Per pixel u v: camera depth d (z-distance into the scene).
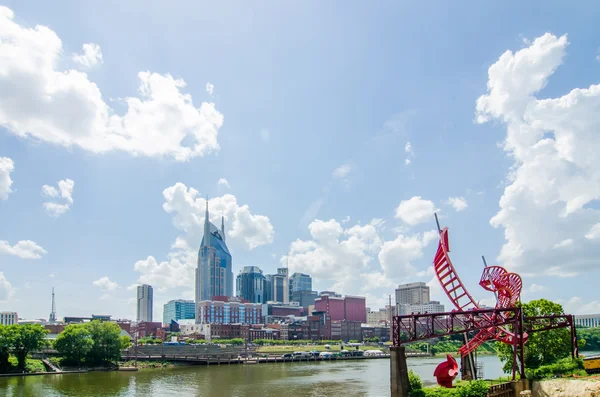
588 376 77.75
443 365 83.00
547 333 98.38
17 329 161.62
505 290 88.62
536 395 78.44
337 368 192.12
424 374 155.75
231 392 119.19
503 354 103.62
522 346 82.12
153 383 137.12
